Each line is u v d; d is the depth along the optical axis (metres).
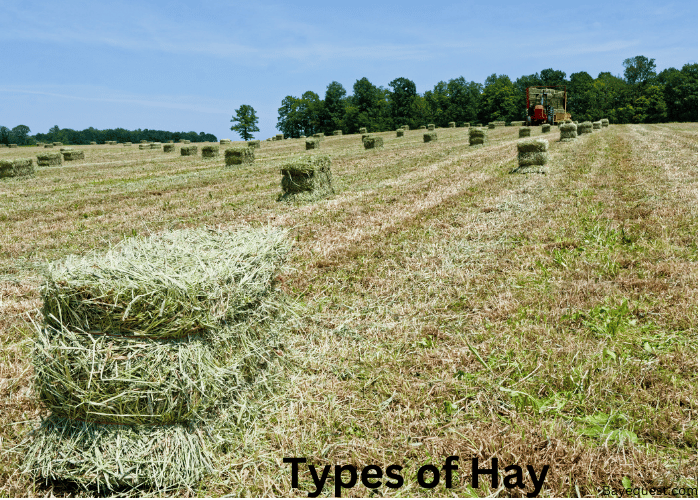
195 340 2.89
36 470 2.76
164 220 10.02
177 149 39.66
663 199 9.08
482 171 15.06
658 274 5.43
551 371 3.62
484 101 95.94
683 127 38.56
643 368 3.61
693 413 3.10
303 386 3.60
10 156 36.06
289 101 105.81
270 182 15.64
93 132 131.50
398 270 6.15
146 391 2.68
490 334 4.26
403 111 102.44
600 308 4.53
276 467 2.83
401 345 4.18
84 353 2.66
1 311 5.17
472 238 7.43
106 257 3.16
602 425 3.03
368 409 3.32
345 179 15.25
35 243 8.52
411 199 10.92
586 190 10.54
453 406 3.25
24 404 3.40
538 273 5.71
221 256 3.30
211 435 2.96
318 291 5.57
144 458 2.71
